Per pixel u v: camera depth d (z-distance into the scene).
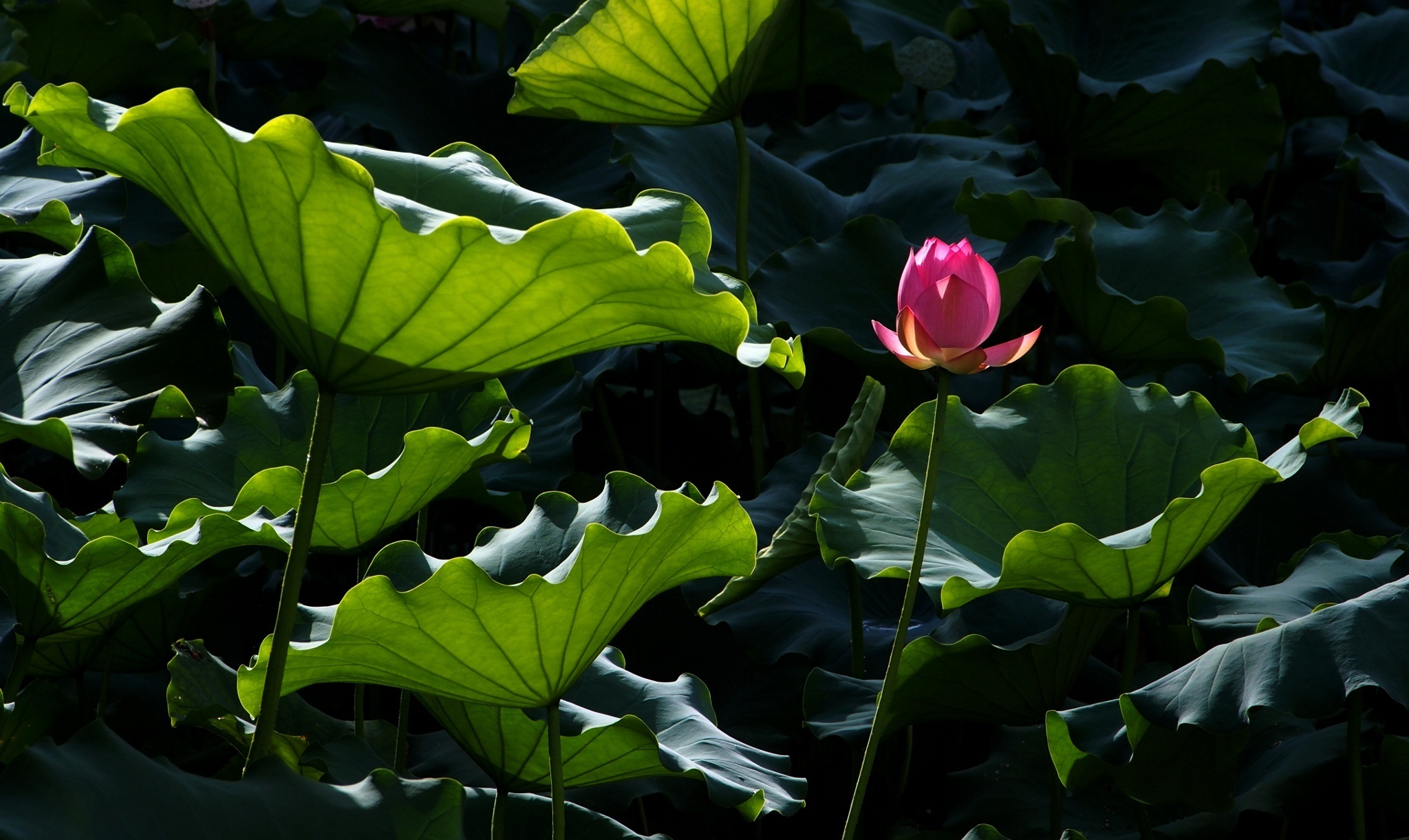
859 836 8.45
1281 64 9.30
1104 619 8.20
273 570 8.52
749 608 8.42
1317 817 8.27
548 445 8.52
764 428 9.02
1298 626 8.02
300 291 7.21
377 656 7.88
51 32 8.92
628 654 8.44
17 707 8.16
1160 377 8.73
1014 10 9.15
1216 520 8.06
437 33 9.42
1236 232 8.87
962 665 8.16
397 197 7.38
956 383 8.82
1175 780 8.09
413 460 8.05
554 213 7.99
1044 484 8.26
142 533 8.21
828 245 8.72
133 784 7.25
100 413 7.92
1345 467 8.82
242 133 6.49
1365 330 8.77
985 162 8.91
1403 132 9.42
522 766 8.01
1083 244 8.54
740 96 8.59
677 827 8.45
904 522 8.20
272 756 7.88
